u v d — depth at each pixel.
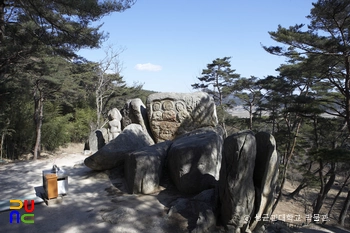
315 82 16.86
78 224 4.48
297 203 18.78
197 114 9.57
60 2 7.00
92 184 6.68
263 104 20.48
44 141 13.32
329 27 11.48
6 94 10.18
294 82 17.98
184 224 4.36
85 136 18.41
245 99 24.05
